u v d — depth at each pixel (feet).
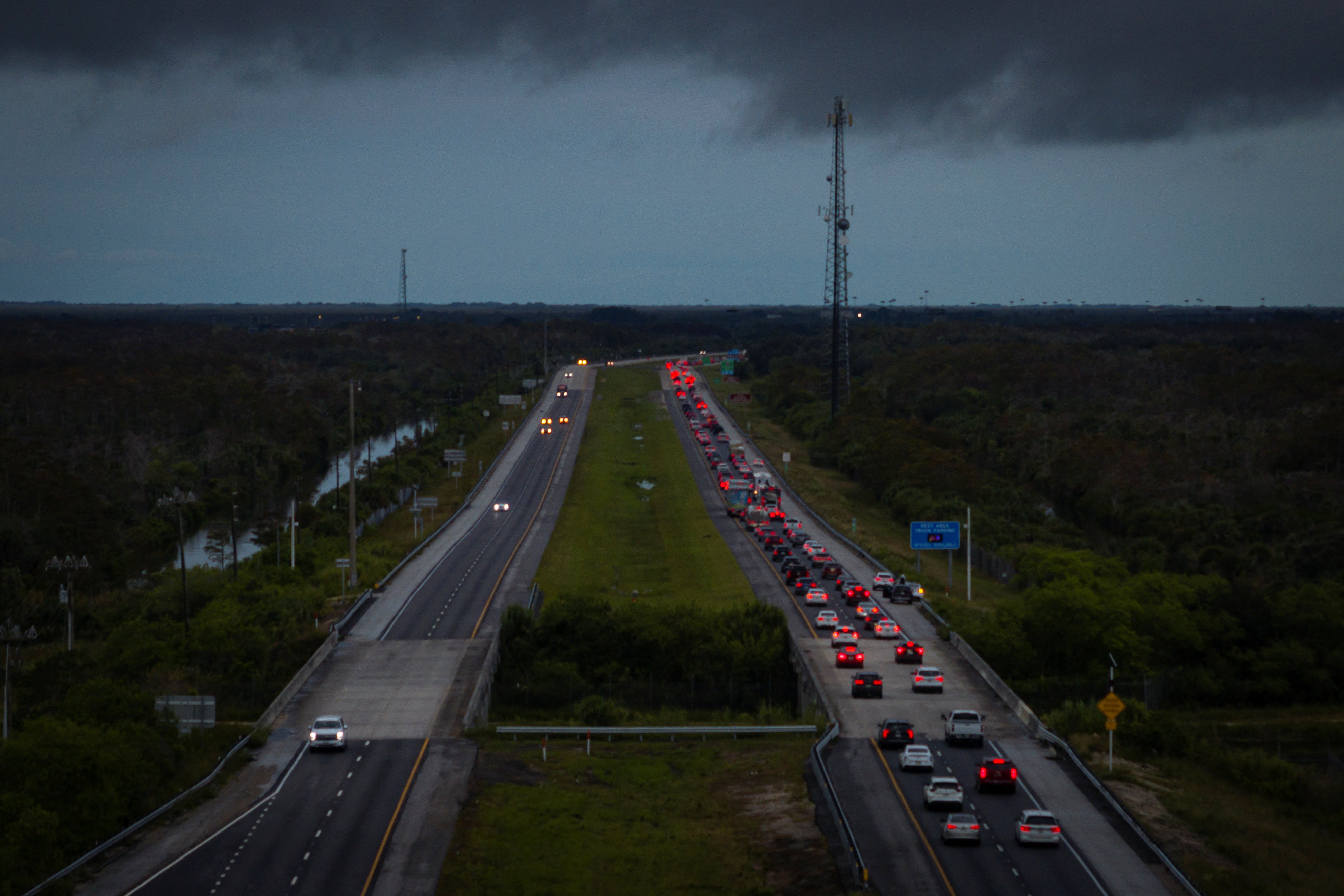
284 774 221.05
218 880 171.42
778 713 272.51
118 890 168.04
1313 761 312.50
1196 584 386.32
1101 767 235.40
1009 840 183.01
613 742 253.85
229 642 295.89
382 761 229.25
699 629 313.32
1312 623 370.53
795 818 199.00
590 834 195.62
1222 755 269.44
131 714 222.28
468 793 209.77
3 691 274.77
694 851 189.98
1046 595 326.24
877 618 335.88
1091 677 323.37
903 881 165.99
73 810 185.16
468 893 169.78
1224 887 178.29
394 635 326.85
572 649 311.27
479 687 268.00
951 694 277.03
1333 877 191.83
